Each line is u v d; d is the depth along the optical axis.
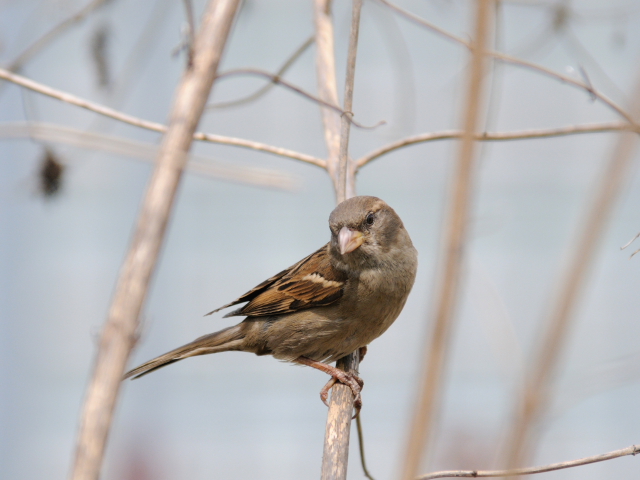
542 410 2.65
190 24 4.79
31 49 8.66
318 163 8.34
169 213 4.25
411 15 7.73
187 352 9.58
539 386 2.65
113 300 3.97
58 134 5.24
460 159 3.08
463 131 3.10
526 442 2.64
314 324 9.03
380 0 7.84
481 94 3.11
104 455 3.66
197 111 4.60
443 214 3.10
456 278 2.99
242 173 4.52
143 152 5.08
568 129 7.74
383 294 8.77
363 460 7.60
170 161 4.37
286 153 8.21
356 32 6.91
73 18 8.83
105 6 9.53
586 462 5.37
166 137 4.49
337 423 6.48
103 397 3.72
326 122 8.48
